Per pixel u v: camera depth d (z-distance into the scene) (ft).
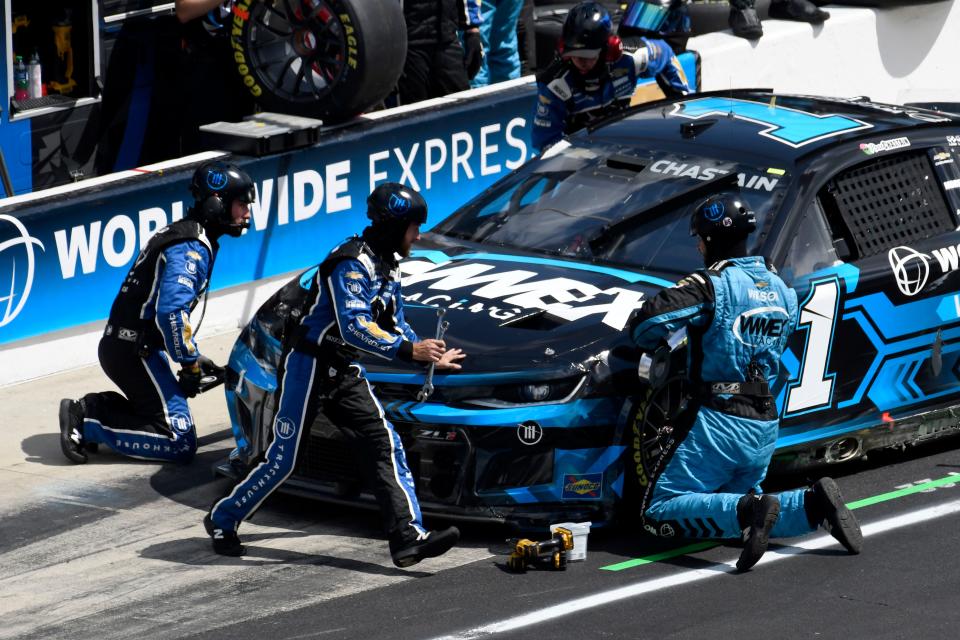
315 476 77.51
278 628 64.80
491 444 72.43
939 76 180.04
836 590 68.69
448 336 75.41
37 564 74.23
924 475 86.33
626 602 67.41
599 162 90.89
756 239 80.79
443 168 129.90
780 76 165.07
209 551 75.41
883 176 86.43
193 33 124.47
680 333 74.54
